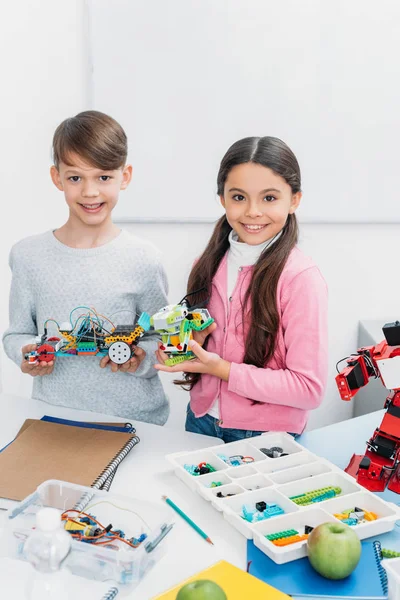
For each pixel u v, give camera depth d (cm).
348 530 84
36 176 216
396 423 99
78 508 92
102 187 125
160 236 224
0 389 226
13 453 109
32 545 74
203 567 85
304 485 101
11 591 80
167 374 230
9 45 204
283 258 118
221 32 204
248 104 210
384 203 217
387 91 206
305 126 211
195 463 109
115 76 210
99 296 136
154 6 203
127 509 93
